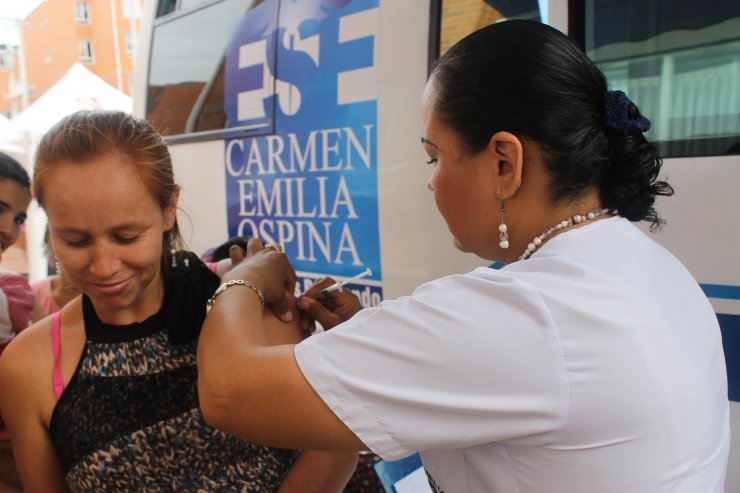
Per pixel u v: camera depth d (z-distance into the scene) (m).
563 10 1.70
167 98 3.07
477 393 0.73
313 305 1.16
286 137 2.34
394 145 1.98
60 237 0.89
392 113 1.98
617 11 1.65
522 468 0.78
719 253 1.44
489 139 0.85
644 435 0.71
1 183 1.71
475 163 0.88
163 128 3.08
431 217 1.91
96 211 0.85
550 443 0.74
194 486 0.98
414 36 1.95
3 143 5.66
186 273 1.03
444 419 0.75
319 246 2.27
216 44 2.73
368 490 1.67
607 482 0.73
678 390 0.73
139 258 0.91
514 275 0.80
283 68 2.34
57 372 0.98
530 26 0.86
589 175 0.85
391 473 1.70
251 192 2.53
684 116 1.56
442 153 0.91
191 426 0.98
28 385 0.98
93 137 0.86
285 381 0.79
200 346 0.89
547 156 0.83
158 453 0.98
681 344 0.77
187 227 2.89
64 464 0.99
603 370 0.71
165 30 3.13
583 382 0.71
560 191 0.86
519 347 0.72
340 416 0.77
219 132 2.67
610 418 0.71
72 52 18.73
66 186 0.85
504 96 0.83
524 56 0.83
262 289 1.00
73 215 0.86
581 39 1.70
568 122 0.82
